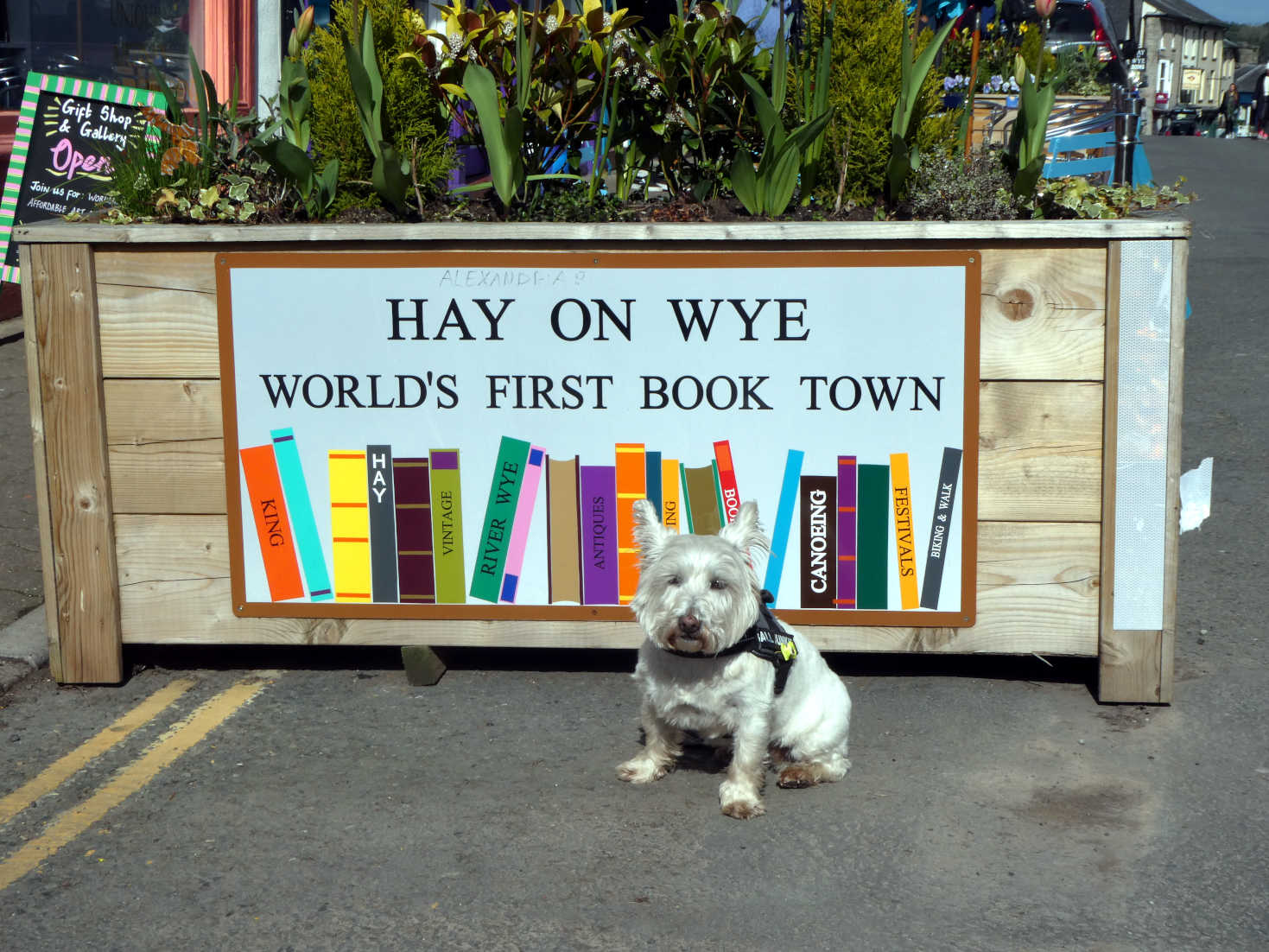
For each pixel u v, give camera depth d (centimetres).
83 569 411
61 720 396
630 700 407
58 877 305
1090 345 377
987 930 279
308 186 410
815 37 430
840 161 421
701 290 380
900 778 352
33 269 393
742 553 331
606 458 394
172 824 329
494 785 350
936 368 380
